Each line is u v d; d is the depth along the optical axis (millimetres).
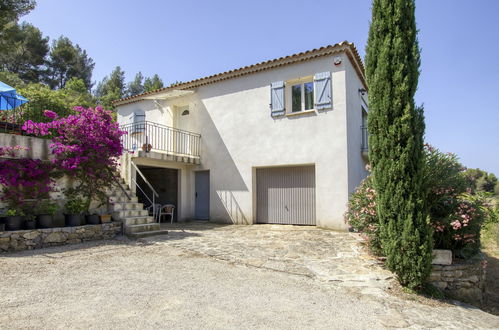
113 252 6004
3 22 14320
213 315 3225
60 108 10492
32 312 3121
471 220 4914
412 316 3492
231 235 8156
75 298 3568
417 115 4508
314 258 5730
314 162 9531
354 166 9789
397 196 4383
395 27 4648
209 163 11664
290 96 10352
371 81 4863
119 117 14453
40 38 27094
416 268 4230
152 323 2969
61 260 5293
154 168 12992
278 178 10461
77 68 30375
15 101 8789
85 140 7668
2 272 4477
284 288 4195
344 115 9141
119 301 3518
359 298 3947
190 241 7184
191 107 12305
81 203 7488
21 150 6945
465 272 4777
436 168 5105
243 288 4137
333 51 9289
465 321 3506
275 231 8906
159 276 4535
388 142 4535
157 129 12969
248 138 10852
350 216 6059
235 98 11250
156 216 11719
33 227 6434
